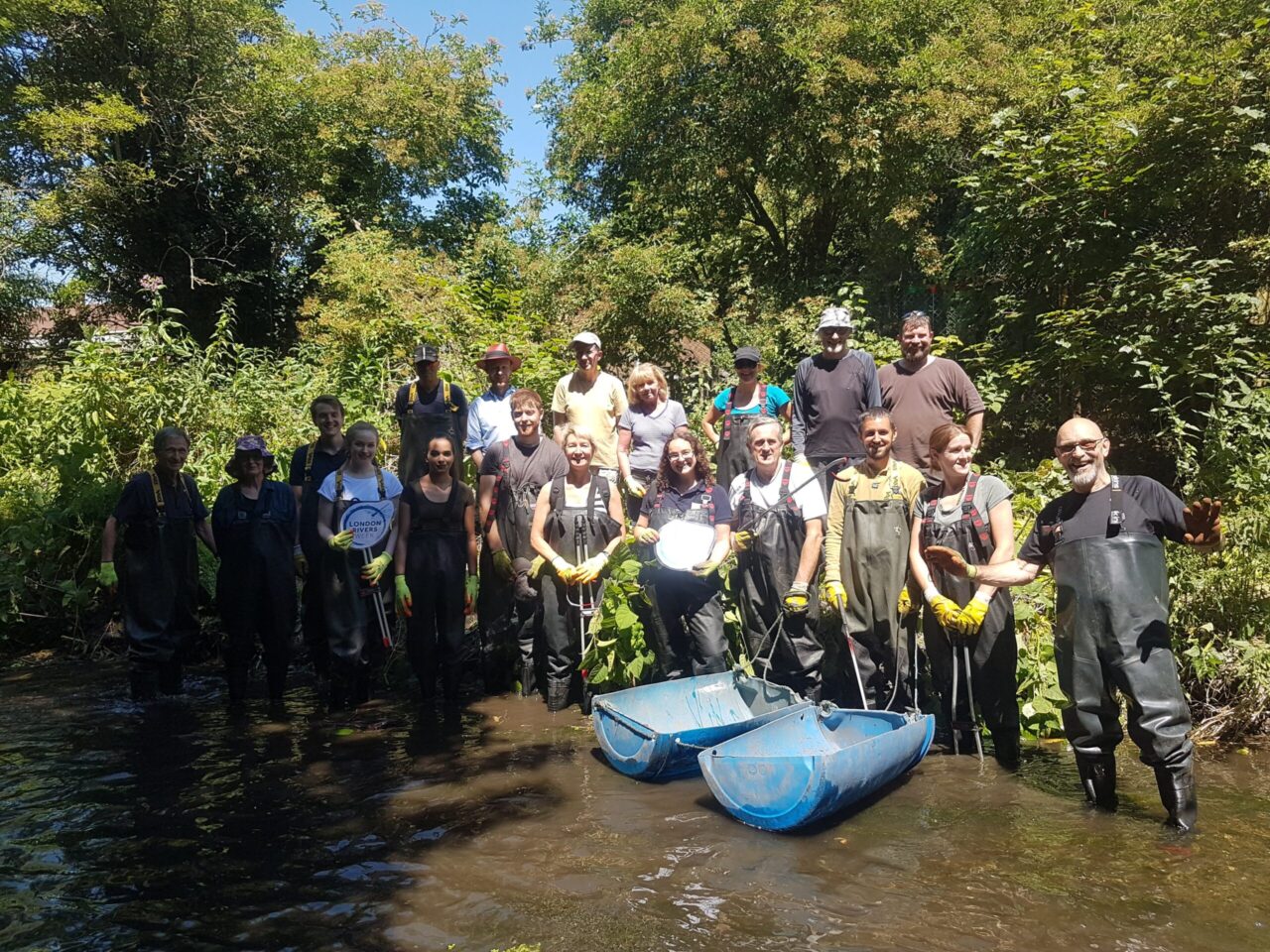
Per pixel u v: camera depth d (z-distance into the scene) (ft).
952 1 51.13
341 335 43.80
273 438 31.99
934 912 10.57
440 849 12.44
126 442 31.30
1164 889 10.99
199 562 25.07
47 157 70.13
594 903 10.91
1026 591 17.93
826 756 12.32
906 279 54.19
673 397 45.78
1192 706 16.81
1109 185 30.19
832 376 18.84
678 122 57.26
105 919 10.65
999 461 26.35
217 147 75.36
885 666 16.28
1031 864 11.68
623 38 64.49
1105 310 28.19
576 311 53.62
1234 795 13.69
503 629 20.44
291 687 21.24
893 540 15.65
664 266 51.44
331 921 10.59
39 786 14.80
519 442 19.93
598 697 16.03
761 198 64.80
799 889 11.19
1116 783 14.32
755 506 17.03
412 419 22.62
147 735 17.61
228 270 80.38
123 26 72.28
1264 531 18.31
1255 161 28.02
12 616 24.94
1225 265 28.78
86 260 74.38
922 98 47.26
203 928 10.46
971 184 33.88
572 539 18.71
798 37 51.11
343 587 19.17
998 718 15.26
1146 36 35.96
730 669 18.42
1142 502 12.92
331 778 15.15
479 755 16.35
